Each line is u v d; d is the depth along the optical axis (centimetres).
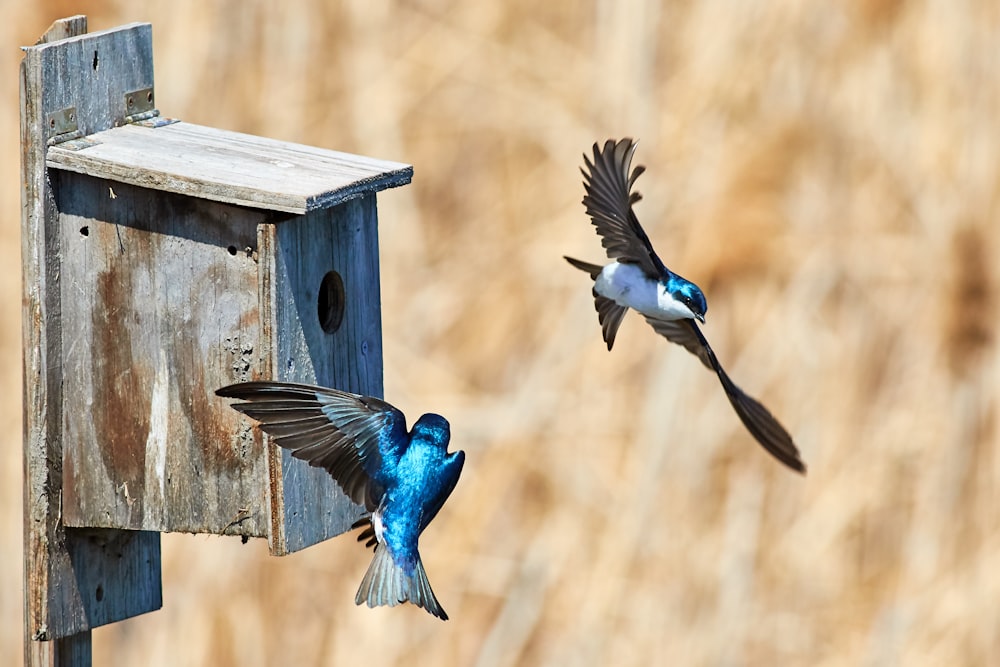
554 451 1351
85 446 801
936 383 1387
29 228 786
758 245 1409
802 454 1369
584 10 1488
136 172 759
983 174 1436
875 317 1406
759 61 1459
